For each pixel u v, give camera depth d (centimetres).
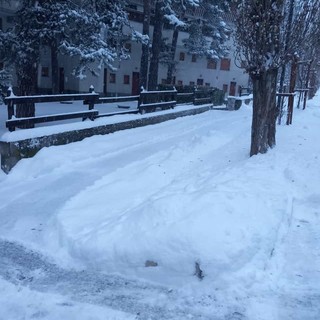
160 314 324
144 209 445
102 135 923
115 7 1634
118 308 333
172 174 658
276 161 682
